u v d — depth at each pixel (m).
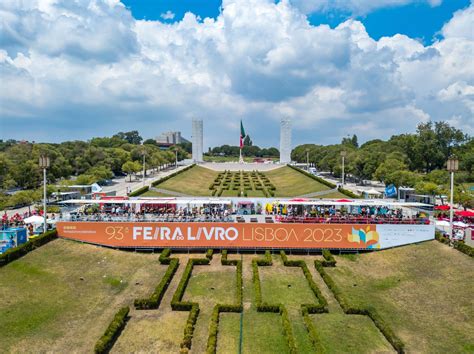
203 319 48.25
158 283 58.94
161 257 67.06
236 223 71.44
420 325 48.19
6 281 55.69
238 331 45.66
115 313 49.75
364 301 54.47
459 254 65.06
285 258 67.38
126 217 75.12
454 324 47.91
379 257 69.75
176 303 50.81
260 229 71.56
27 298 52.16
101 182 170.00
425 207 104.56
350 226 71.75
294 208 85.94
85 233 72.19
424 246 70.81
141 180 189.25
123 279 60.09
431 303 53.31
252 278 61.00
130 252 71.44
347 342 44.06
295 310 51.19
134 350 41.75
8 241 69.62
